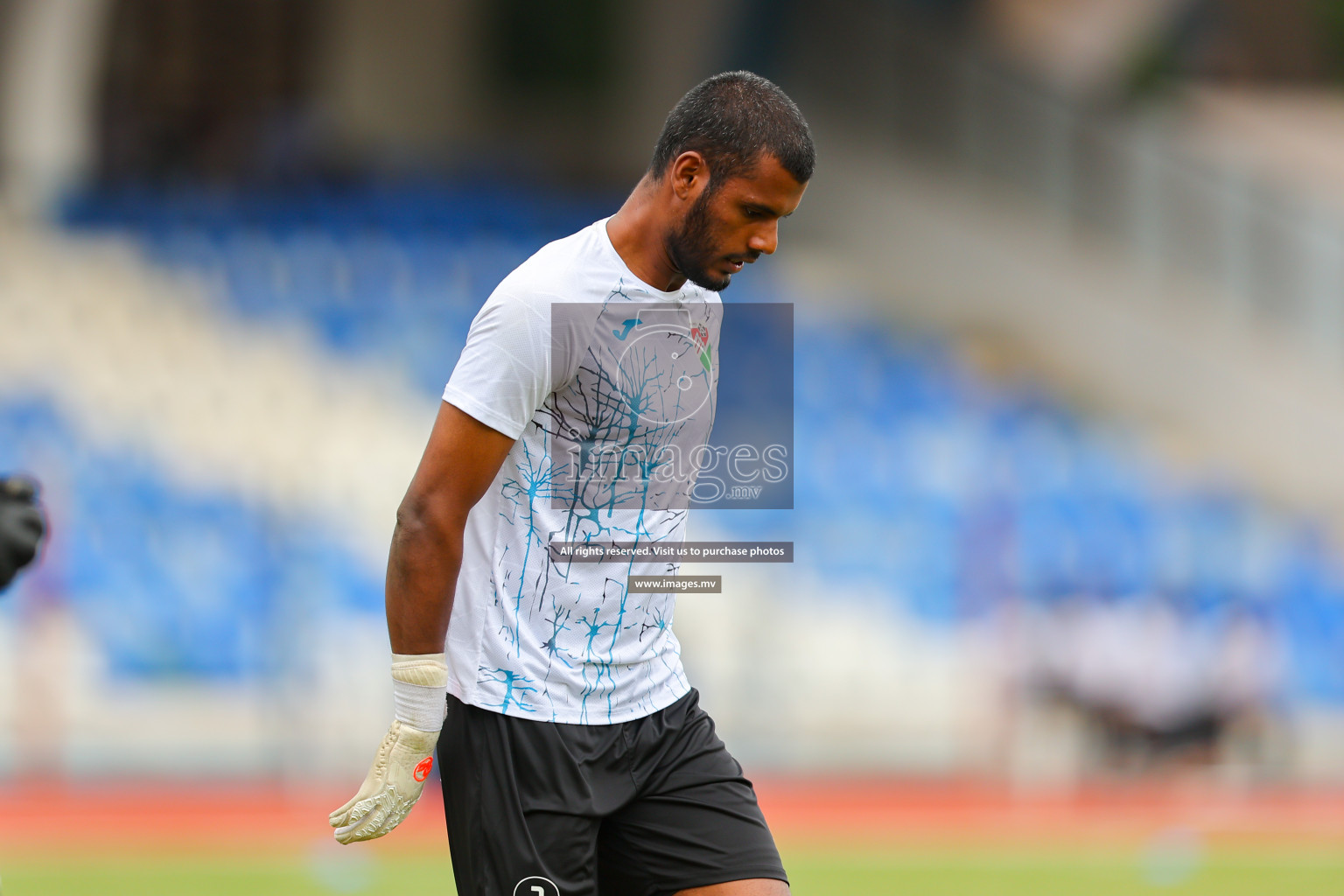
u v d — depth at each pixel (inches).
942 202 2030.0
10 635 1358.3
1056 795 1304.1
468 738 356.5
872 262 1996.8
